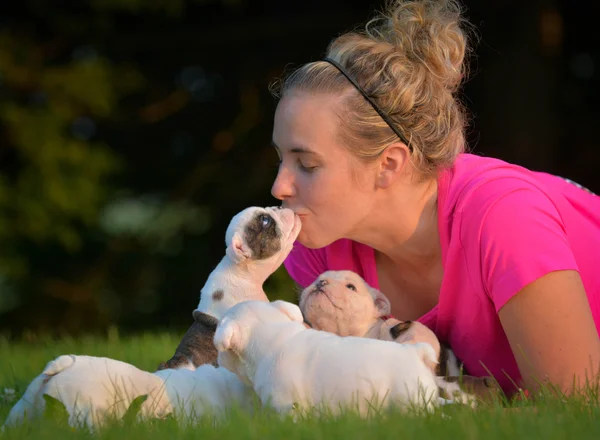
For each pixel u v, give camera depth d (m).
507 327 8.32
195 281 30.88
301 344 7.58
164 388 7.64
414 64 9.14
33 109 27.98
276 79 10.22
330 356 7.46
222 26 31.17
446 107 9.26
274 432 6.51
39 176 27.03
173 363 9.39
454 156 9.25
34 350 14.99
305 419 6.91
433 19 9.50
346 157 8.94
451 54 9.45
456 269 8.98
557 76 29.97
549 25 29.36
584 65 31.38
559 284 8.12
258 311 7.88
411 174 9.16
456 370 9.01
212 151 31.69
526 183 8.88
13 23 29.81
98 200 27.83
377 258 10.26
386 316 9.73
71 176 27.48
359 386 7.30
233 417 7.03
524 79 28.95
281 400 7.37
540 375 8.09
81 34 30.11
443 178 9.23
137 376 7.52
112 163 28.17
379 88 8.88
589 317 8.15
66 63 29.91
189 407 7.65
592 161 31.30
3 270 28.11
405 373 7.37
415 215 9.37
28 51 28.75
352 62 8.99
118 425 6.88
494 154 29.34
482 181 8.89
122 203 30.94
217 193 31.30
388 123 8.91
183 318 30.23
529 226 8.35
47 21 29.80
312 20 30.70
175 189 31.34
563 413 6.97
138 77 29.69
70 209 27.22
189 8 31.47
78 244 28.09
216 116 32.09
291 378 7.42
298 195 9.29
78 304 30.08
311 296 9.52
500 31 29.44
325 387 7.36
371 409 7.14
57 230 27.66
